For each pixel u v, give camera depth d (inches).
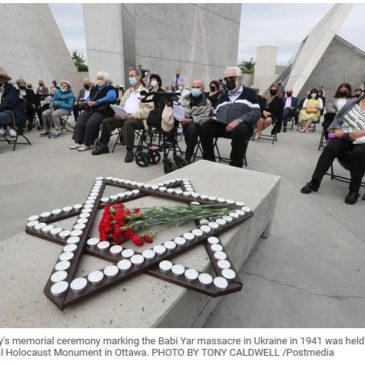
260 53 884.6
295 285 60.1
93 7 348.2
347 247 75.6
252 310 52.9
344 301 55.8
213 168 87.1
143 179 124.8
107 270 35.0
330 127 117.4
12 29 504.1
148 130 148.3
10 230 79.0
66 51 712.4
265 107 241.4
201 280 35.3
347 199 105.7
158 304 32.2
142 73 184.4
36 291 33.5
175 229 49.3
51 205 95.9
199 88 148.0
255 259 69.1
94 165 144.9
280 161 167.8
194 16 455.8
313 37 662.5
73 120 330.3
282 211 97.7
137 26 393.7
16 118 173.5
